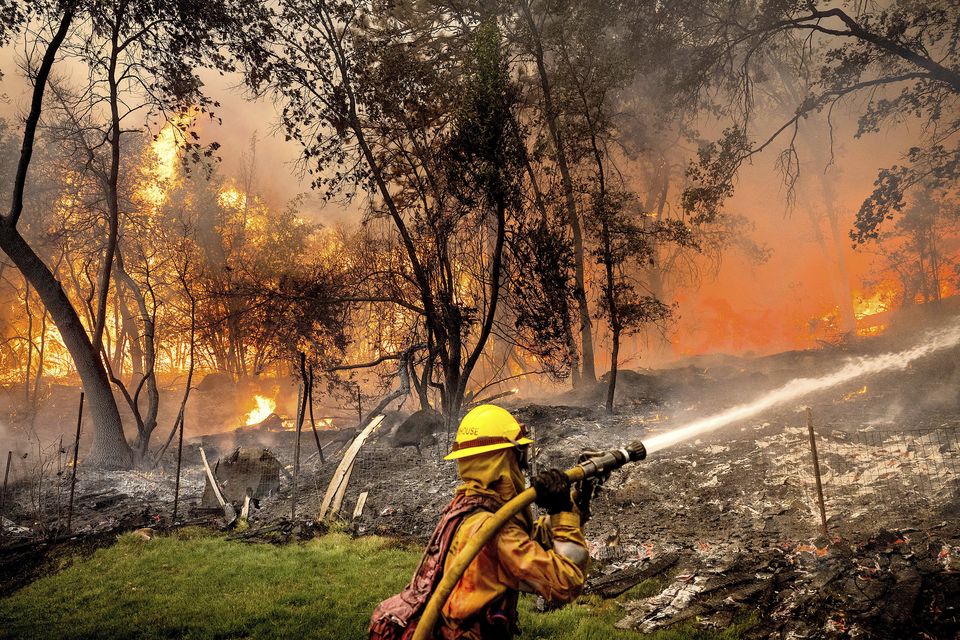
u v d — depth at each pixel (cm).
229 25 1731
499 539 242
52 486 1334
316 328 2167
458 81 1805
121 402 2862
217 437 2014
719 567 675
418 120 1823
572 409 1619
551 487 238
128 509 1164
